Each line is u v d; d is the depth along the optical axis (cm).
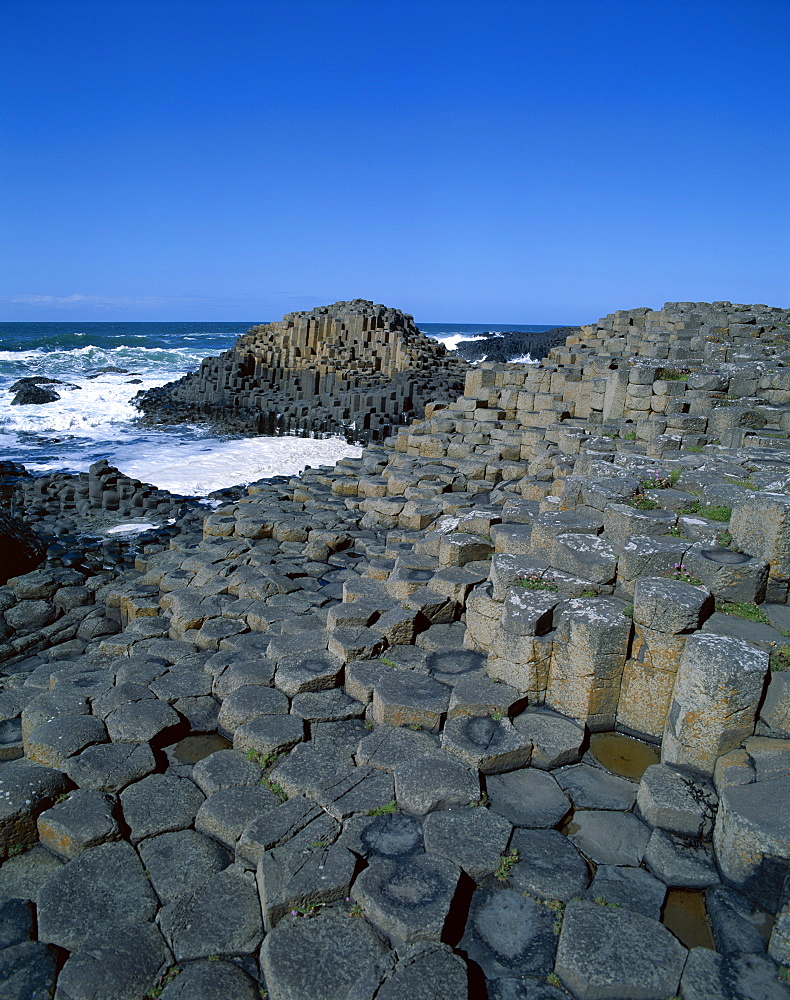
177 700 783
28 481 1917
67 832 568
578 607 693
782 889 471
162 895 525
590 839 562
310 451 2709
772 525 695
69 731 693
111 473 1828
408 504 1397
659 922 482
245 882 529
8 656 977
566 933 466
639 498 901
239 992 445
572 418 1959
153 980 457
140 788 639
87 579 1198
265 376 4091
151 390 4447
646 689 662
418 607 868
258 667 812
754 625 654
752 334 2419
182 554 1314
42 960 473
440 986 419
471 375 2317
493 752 629
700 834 551
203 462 2445
